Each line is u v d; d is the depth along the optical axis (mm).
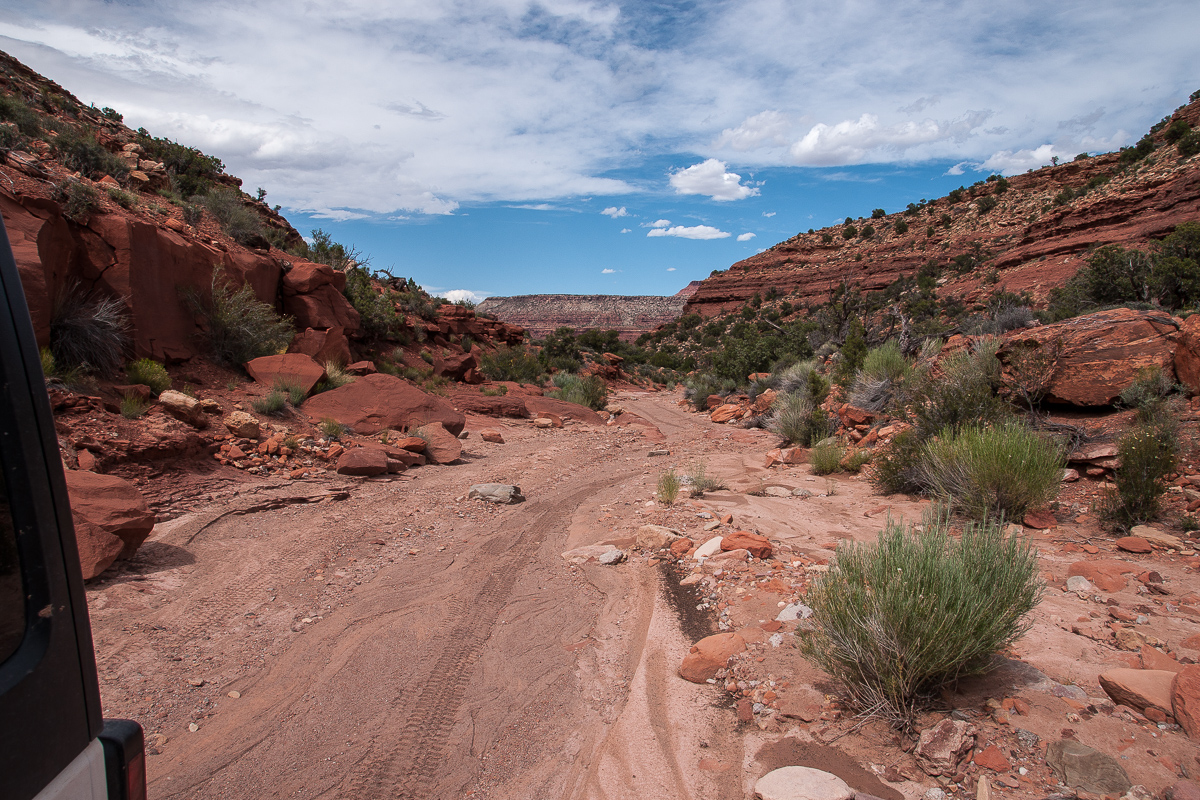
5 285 1227
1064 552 5727
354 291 25094
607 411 28438
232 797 3121
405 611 5332
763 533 6977
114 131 22859
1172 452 6645
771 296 128250
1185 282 21016
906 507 7984
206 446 9688
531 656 4523
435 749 3484
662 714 3627
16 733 1035
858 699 3355
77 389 9438
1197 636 3727
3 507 1150
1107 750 2779
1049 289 55031
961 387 9836
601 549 6664
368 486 10031
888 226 133500
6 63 20953
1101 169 102625
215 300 14977
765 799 2680
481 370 31109
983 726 3012
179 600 5391
